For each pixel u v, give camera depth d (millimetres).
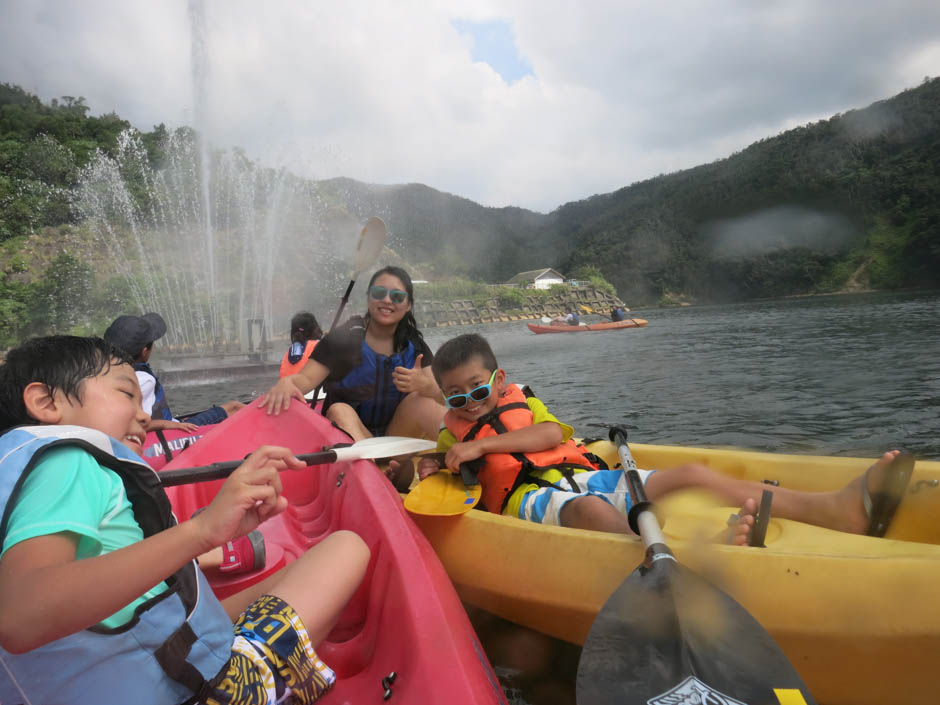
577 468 2318
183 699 1053
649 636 1310
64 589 867
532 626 1931
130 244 35562
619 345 14844
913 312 19828
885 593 1406
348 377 3273
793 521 1899
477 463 2266
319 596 1373
